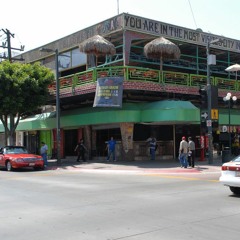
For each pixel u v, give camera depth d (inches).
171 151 1165.7
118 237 278.5
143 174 807.1
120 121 1035.3
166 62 1204.5
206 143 1150.3
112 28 1101.1
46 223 328.8
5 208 404.5
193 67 1268.5
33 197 478.3
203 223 319.9
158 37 1129.4
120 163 1027.9
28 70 1115.3
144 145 1131.3
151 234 285.9
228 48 1305.4
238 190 479.5
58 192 519.8
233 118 1253.7
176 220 332.2
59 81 1155.3
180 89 1079.6
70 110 1259.2
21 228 312.3
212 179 671.1
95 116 1097.4
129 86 992.9
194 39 1213.7
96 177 738.2
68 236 284.5
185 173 812.6
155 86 1031.6
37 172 894.4
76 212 374.6
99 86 989.8
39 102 1117.1
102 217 348.8
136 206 400.8
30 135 1533.0
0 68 1071.6
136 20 1090.7
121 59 1089.4
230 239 271.0
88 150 1202.0
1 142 1649.9
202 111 978.7
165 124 1138.7
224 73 1359.5
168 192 501.7
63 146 1342.3
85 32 1209.4
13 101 1062.4
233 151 1227.9
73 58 1275.8
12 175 809.5
